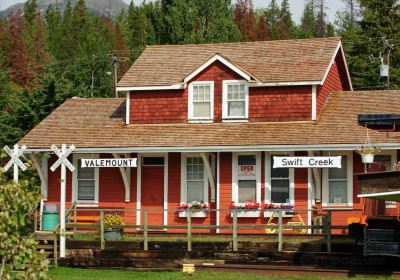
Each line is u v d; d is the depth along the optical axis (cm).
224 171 3234
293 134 3162
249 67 3434
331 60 3388
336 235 2925
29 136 3447
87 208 3384
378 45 6481
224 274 2547
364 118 2364
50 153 3425
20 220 1527
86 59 7662
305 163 3002
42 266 1507
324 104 3416
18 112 5009
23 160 3547
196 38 7119
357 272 2459
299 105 3278
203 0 7338
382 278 2411
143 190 3344
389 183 2230
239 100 3350
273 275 2531
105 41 9400
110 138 3375
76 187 3406
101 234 2856
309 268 2506
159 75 3491
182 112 3412
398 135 3042
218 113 3362
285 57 3469
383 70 5166
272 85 3297
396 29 6638
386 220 2323
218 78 3378
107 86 7575
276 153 3186
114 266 2775
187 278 2494
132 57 9219
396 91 3453
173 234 3148
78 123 3544
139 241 2853
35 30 11744
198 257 2741
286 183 3173
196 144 3197
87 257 2812
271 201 3178
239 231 3197
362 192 2264
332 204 3131
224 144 3156
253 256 2688
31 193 1558
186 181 3300
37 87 5575
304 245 2678
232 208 3091
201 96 3394
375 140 3025
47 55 10650
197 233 3159
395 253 2295
